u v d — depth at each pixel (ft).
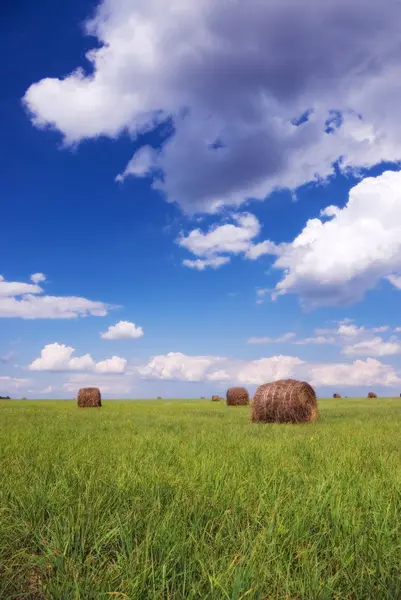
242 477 20.54
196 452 28.60
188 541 12.89
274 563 12.15
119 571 11.57
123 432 45.55
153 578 10.98
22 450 29.58
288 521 14.61
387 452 29.84
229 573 11.17
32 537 14.24
